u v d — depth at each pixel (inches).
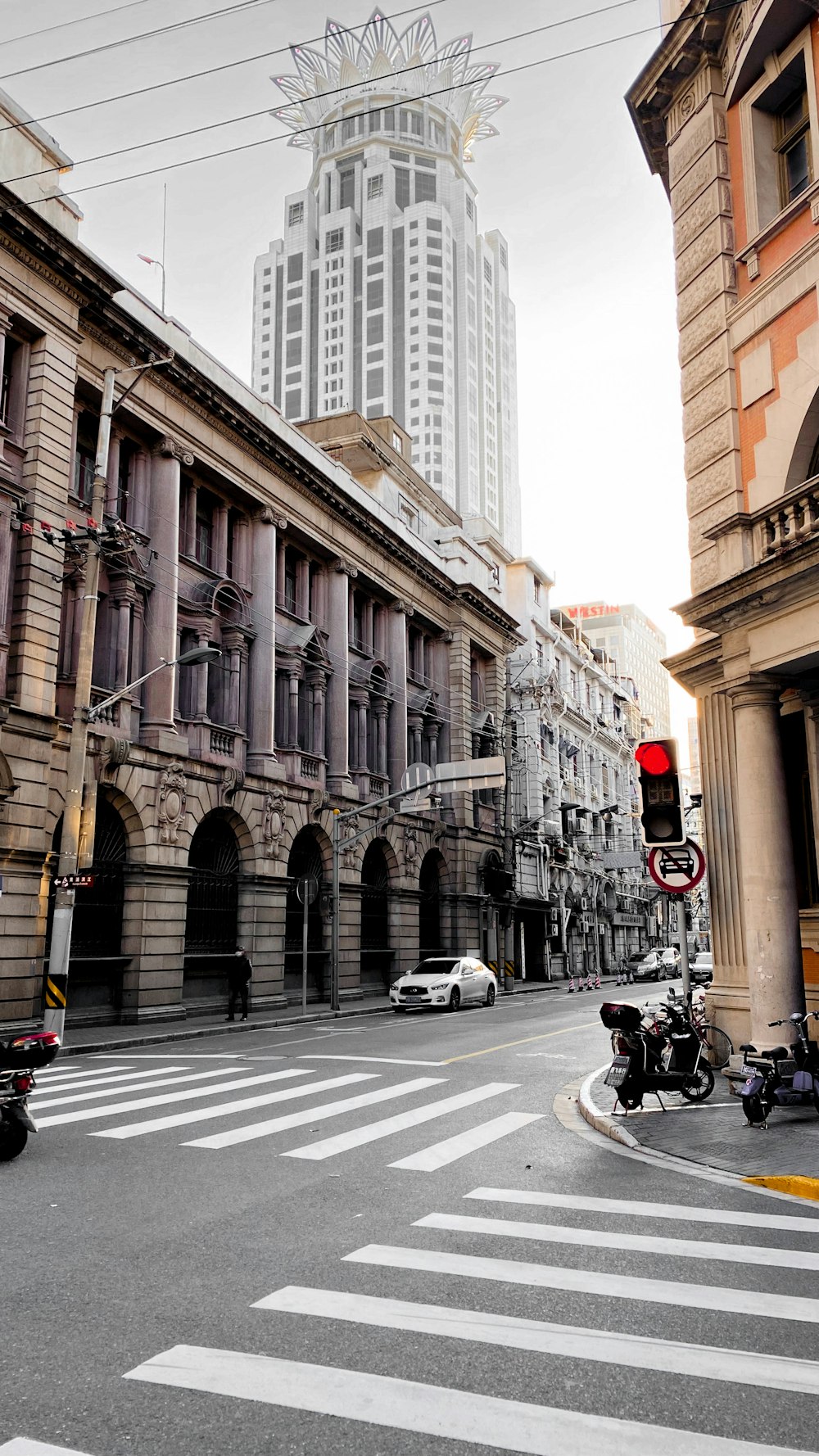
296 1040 755.4
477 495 5743.1
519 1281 209.3
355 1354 171.8
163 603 968.3
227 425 1089.4
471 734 1712.6
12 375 818.2
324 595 1332.4
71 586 870.4
